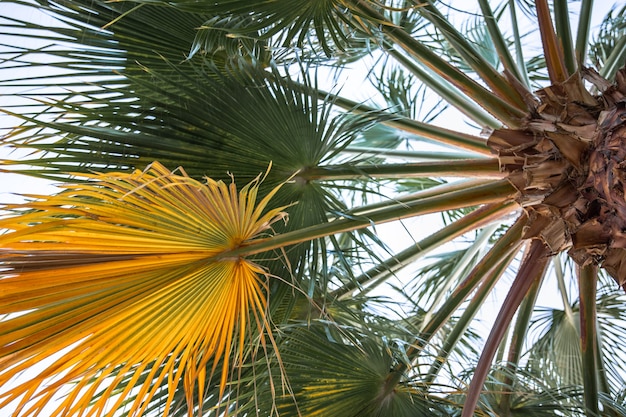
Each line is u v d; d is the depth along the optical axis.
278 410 3.94
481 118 4.86
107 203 3.02
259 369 4.03
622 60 5.14
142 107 3.70
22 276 2.89
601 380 4.79
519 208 4.44
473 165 3.95
